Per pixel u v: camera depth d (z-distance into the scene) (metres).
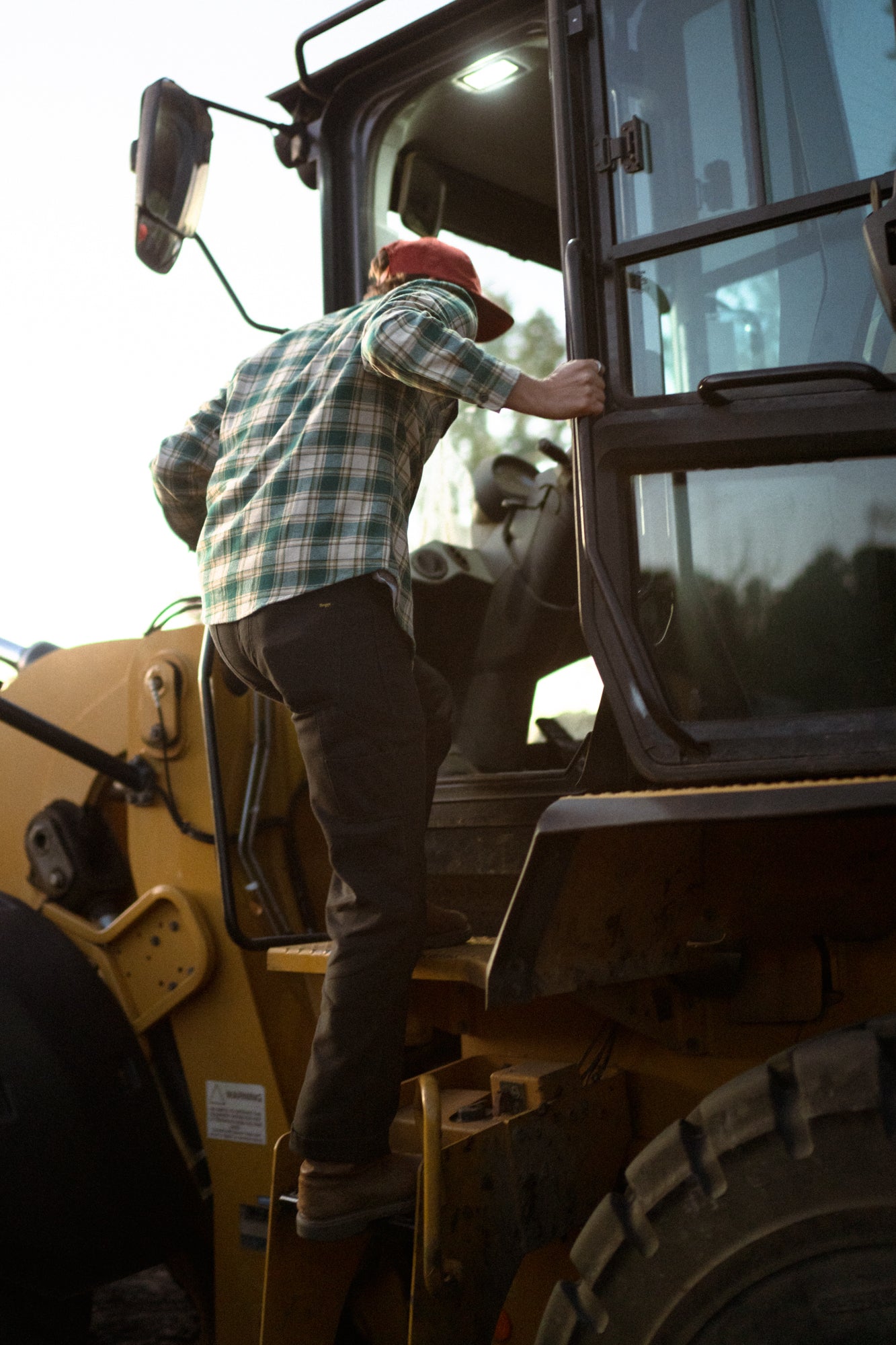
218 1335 2.18
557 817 1.32
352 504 1.65
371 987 1.61
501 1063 1.86
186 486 1.99
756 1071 1.32
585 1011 1.79
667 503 1.46
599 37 1.59
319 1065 1.62
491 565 2.70
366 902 1.63
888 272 1.25
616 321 1.52
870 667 1.37
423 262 1.81
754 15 1.48
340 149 2.44
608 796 1.34
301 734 1.66
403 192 2.59
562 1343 1.35
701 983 1.60
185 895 2.26
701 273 1.49
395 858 1.64
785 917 1.55
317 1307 1.75
